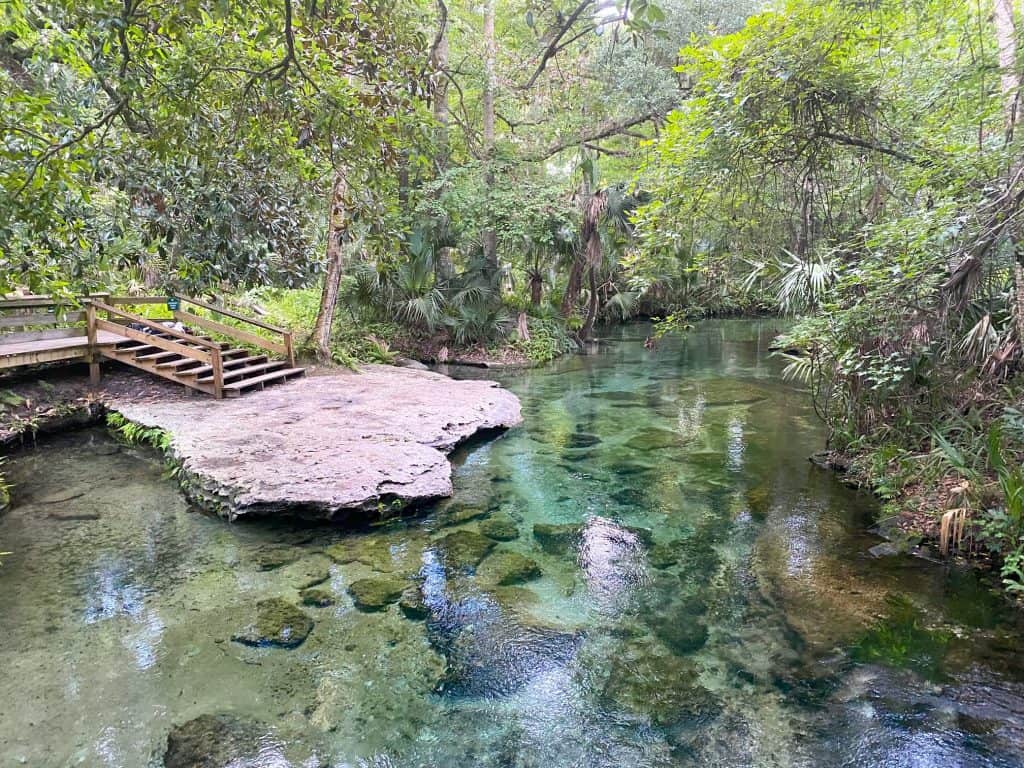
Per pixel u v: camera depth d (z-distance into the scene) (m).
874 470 5.39
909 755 2.50
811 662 3.13
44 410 7.36
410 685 2.99
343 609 3.66
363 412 7.54
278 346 9.98
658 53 14.29
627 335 17.16
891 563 4.14
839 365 5.33
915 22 4.88
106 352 8.29
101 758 2.52
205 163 2.99
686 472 6.15
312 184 3.58
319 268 5.57
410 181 11.92
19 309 8.05
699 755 2.55
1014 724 2.66
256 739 2.64
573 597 3.82
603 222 12.53
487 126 13.70
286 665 3.14
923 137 4.55
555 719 2.77
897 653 3.18
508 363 12.79
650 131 16.44
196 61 2.57
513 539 4.64
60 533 4.68
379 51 2.48
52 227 3.43
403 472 5.46
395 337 13.47
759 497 5.43
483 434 7.49
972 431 4.75
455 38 13.70
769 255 6.18
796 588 3.86
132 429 6.89
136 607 3.67
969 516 4.18
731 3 13.23
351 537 4.64
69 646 3.28
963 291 4.49
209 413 7.38
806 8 4.00
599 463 6.46
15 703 2.84
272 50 2.67
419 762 2.53
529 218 13.19
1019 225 3.64
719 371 11.86
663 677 3.04
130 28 2.39
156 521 4.90
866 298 4.50
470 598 3.79
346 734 2.68
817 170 4.98
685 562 4.27
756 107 4.32
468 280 13.92
